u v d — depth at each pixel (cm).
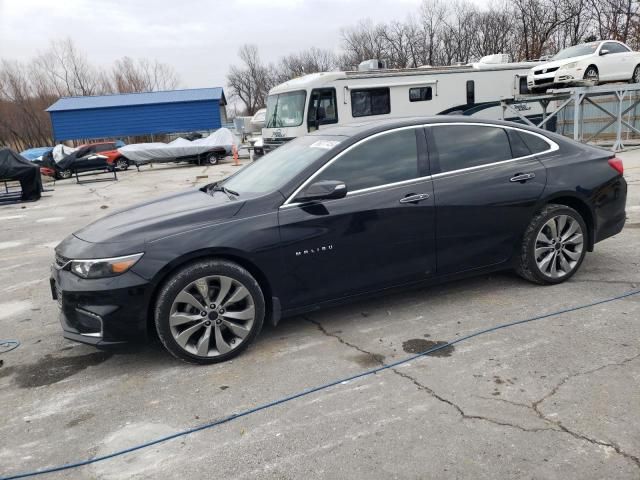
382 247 397
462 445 257
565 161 460
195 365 363
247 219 364
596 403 284
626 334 361
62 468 262
